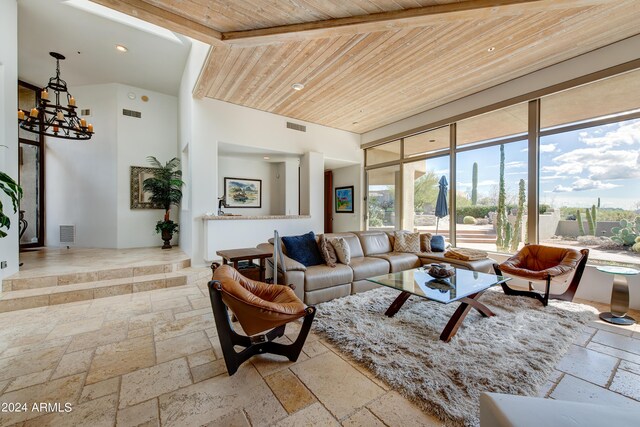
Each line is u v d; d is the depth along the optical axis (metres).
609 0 2.15
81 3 3.46
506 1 2.19
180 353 2.03
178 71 5.15
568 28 2.74
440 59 3.31
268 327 1.84
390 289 3.59
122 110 5.62
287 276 2.83
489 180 4.30
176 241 6.19
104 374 1.77
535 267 3.44
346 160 6.46
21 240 5.34
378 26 2.49
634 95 3.01
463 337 2.24
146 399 1.54
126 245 5.66
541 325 2.47
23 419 1.39
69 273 3.38
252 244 4.86
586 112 3.33
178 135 5.98
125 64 4.85
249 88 4.16
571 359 1.96
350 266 3.44
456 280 2.76
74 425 1.35
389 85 4.04
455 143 4.75
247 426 1.36
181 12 2.35
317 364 1.91
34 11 3.49
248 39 2.68
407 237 4.52
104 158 5.61
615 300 2.69
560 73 3.42
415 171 5.51
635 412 0.94
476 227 4.46
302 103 4.79
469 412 1.41
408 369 1.79
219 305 1.74
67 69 4.94
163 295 3.33
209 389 1.63
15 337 2.25
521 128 3.92
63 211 5.66
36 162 5.52
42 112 4.11
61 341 2.19
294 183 7.09
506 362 1.87
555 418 0.90
